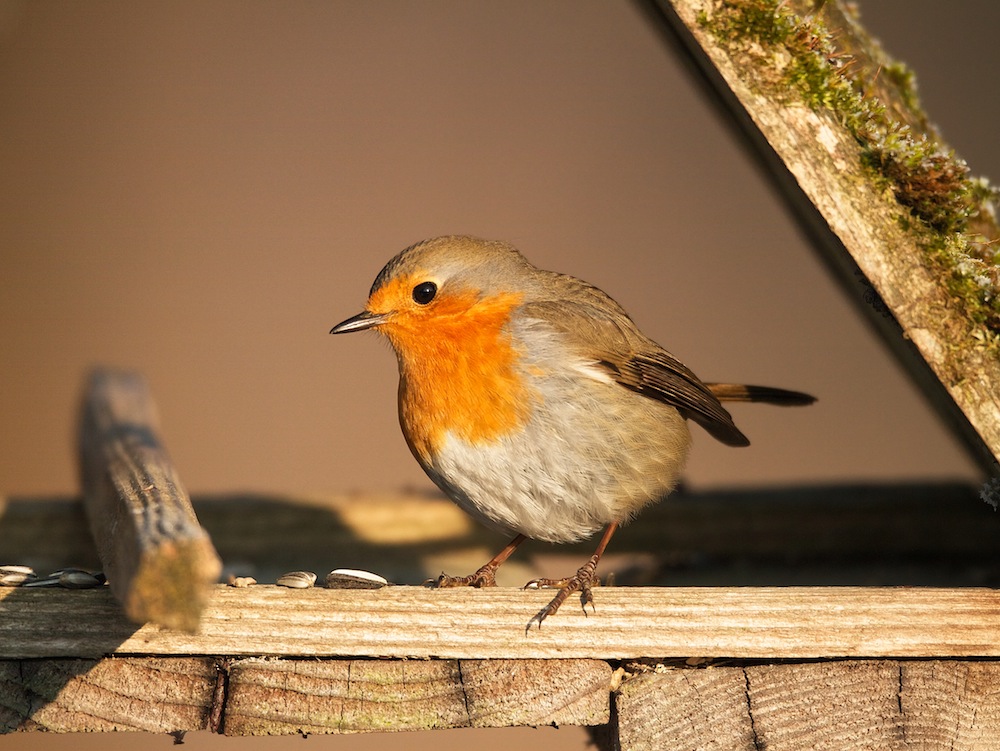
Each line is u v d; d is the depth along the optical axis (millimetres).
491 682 6996
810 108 6918
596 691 7027
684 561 11383
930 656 7047
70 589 6891
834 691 7051
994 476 7184
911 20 16219
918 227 6883
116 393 10070
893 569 10992
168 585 5426
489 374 8578
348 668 6973
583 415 8648
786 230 17250
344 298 16797
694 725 7012
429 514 11445
